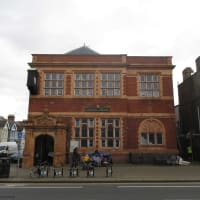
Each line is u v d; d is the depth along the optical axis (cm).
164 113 2859
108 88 2897
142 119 2844
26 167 2286
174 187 1234
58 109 2820
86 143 2752
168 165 2495
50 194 1058
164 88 2927
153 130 2822
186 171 1919
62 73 2930
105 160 2431
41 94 2856
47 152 2517
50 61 2945
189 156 3309
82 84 2911
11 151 3412
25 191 1133
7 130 6341
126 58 2989
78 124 2806
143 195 1026
